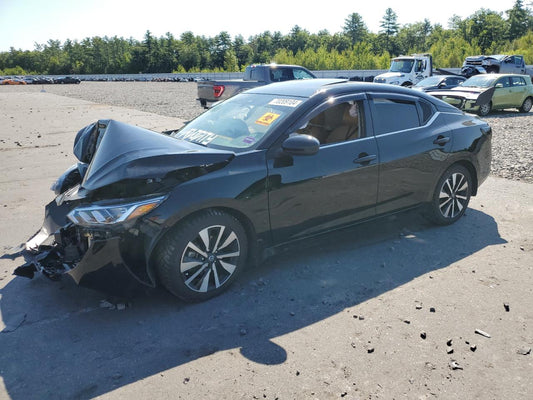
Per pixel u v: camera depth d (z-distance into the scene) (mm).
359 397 2385
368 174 3990
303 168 3615
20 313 3205
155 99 23984
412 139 4289
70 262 3293
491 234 4633
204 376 2561
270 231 3568
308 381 2512
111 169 3135
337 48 132375
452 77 18391
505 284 3586
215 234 3316
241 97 4449
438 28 130000
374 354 2738
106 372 2604
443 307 3260
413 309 3236
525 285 3564
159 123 12891
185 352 2779
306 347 2812
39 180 6898
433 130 4484
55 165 7914
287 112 3740
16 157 8570
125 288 3082
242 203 3328
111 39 140375
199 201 3127
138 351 2791
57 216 3875
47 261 3408
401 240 4500
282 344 2846
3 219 5129
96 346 2838
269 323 3082
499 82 15641
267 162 3467
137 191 3049
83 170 3838
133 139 3430
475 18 95438
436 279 3684
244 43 134625
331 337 2914
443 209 4785
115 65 131875
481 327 3006
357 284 3619
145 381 2527
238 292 3498
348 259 4078
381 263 3988
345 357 2711
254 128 3748
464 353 2738
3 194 6125
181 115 15359
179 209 3064
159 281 3285
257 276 3762
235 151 3572
